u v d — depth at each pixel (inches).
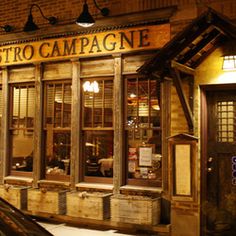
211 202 305.1
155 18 323.3
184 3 311.1
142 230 325.7
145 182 332.8
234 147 300.8
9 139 404.2
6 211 135.0
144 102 335.6
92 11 353.1
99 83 356.8
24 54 388.2
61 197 353.4
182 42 272.5
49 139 382.0
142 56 332.8
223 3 297.9
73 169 359.3
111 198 325.7
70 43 363.3
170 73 287.0
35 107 383.2
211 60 299.9
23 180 386.0
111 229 335.0
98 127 354.3
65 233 323.9
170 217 311.9
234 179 300.5
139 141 337.7
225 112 304.3
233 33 265.9
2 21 404.2
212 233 301.9
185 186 294.2
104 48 346.6
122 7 338.3
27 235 126.2
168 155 312.2
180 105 311.0
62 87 374.6
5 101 402.0
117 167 338.0
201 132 306.3
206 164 306.5
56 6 373.1
